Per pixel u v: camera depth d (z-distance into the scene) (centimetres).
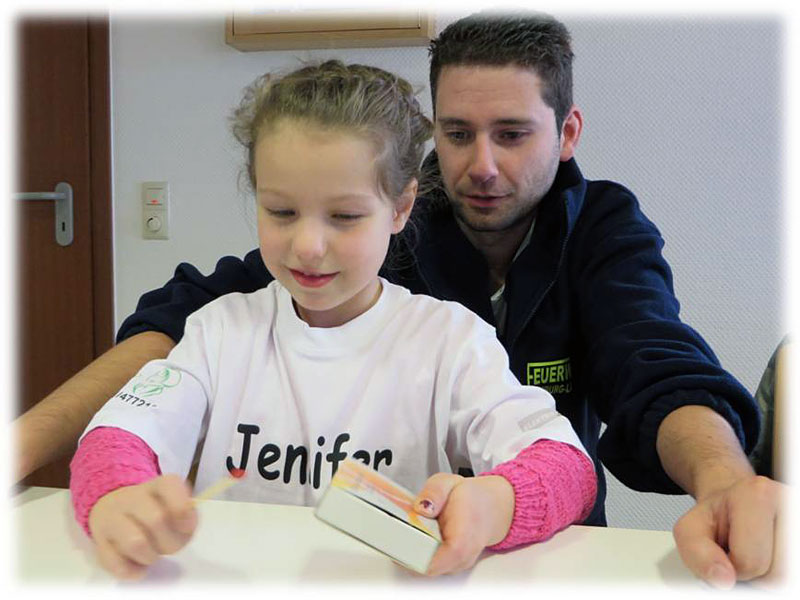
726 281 134
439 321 66
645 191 135
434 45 87
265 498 63
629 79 133
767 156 130
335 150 55
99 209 156
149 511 40
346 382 64
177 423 58
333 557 42
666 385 59
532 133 79
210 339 66
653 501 139
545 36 80
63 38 154
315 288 58
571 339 86
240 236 151
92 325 160
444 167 83
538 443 52
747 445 59
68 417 61
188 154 152
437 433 63
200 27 148
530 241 87
